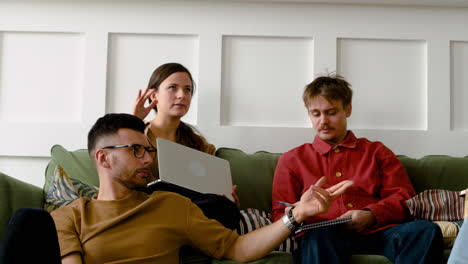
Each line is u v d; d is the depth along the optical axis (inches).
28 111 89.6
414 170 79.8
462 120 91.7
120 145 57.7
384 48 91.7
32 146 88.2
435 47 92.0
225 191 70.2
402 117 91.4
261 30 91.7
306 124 90.7
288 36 91.7
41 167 88.6
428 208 69.4
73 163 75.9
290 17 92.0
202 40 91.2
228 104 91.0
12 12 90.4
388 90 91.7
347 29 92.0
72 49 90.9
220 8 91.7
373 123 91.3
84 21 90.7
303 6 92.0
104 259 53.7
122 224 55.4
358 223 65.2
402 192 71.7
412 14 92.1
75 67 90.7
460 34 91.4
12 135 88.3
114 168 57.5
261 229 54.9
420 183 78.9
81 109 89.7
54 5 90.9
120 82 90.7
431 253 58.7
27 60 90.4
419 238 59.4
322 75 91.2
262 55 91.9
